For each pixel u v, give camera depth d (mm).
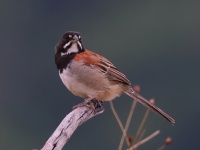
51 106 24953
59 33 30391
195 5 29219
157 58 27406
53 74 26781
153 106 10719
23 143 24844
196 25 28719
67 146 23078
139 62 27359
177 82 25703
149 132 21312
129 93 10836
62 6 30750
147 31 28906
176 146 23656
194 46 27984
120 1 30547
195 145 23875
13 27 29969
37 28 30141
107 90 10727
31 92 26344
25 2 30406
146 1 29828
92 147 23062
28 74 27516
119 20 30016
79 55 10648
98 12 30859
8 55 28469
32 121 24938
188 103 24562
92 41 29672
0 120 25844
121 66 27562
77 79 10594
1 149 24969
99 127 22875
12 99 26625
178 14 28969
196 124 24094
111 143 22922
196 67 26844
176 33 28438
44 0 30594
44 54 28844
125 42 28672
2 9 30281
